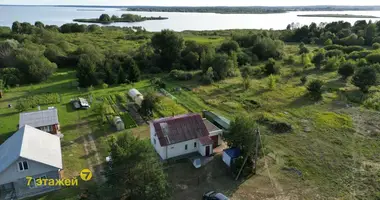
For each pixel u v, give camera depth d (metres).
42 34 104.69
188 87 61.09
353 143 36.66
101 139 37.41
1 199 26.06
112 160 25.23
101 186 26.12
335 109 47.81
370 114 45.62
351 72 62.88
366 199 26.61
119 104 50.31
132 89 55.34
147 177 24.08
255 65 83.56
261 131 39.06
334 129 40.53
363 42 105.69
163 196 23.98
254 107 48.81
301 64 82.31
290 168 31.38
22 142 27.47
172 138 32.84
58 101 51.62
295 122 42.81
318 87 52.72
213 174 30.50
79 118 44.16
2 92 55.62
